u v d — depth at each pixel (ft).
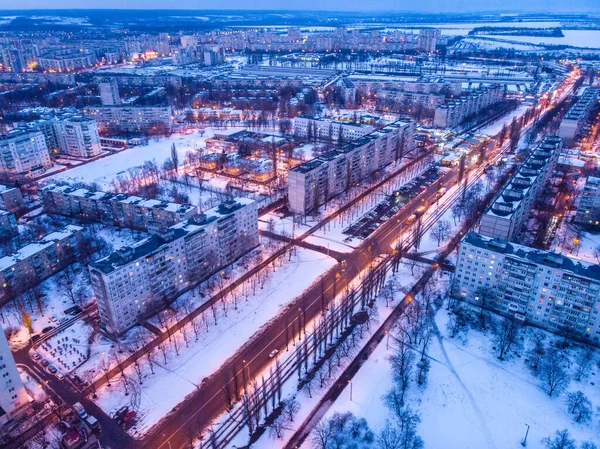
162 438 583.58
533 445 561.84
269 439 580.30
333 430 574.97
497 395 633.20
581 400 602.44
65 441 533.55
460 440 572.10
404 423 587.27
